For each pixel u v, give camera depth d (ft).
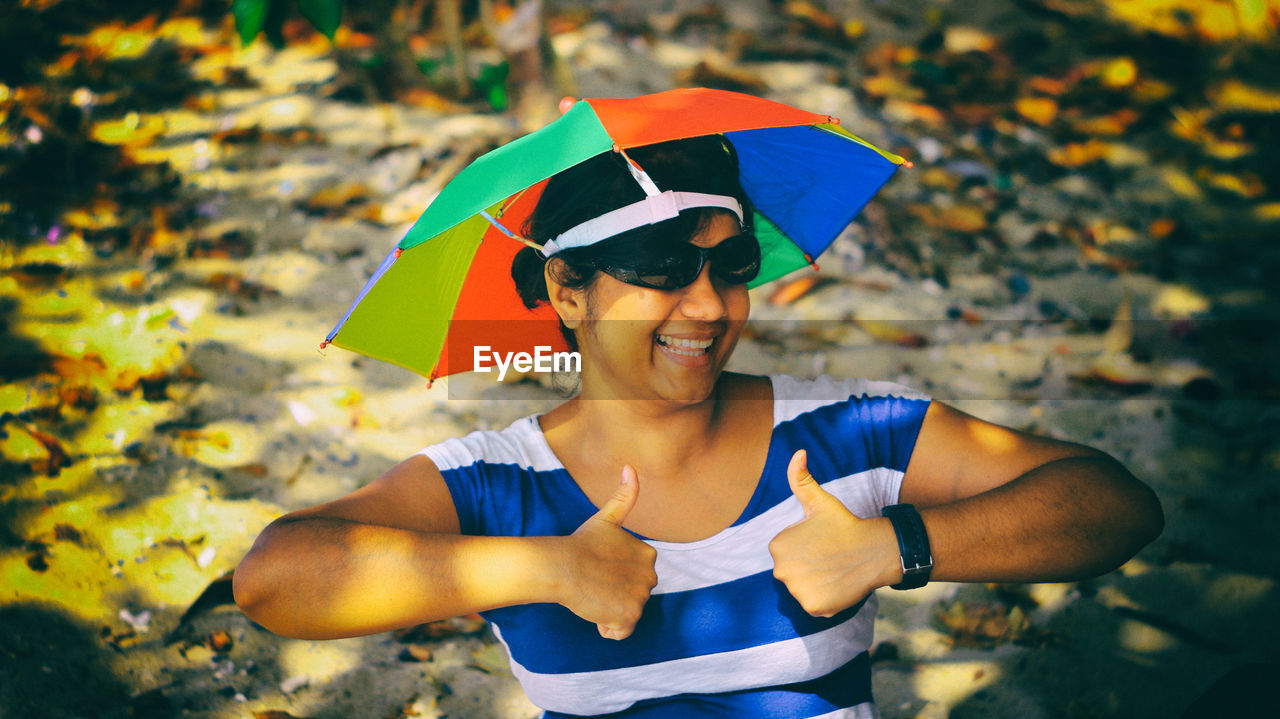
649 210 4.04
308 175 13.53
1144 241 13.46
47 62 15.31
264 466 9.81
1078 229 13.56
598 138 3.87
